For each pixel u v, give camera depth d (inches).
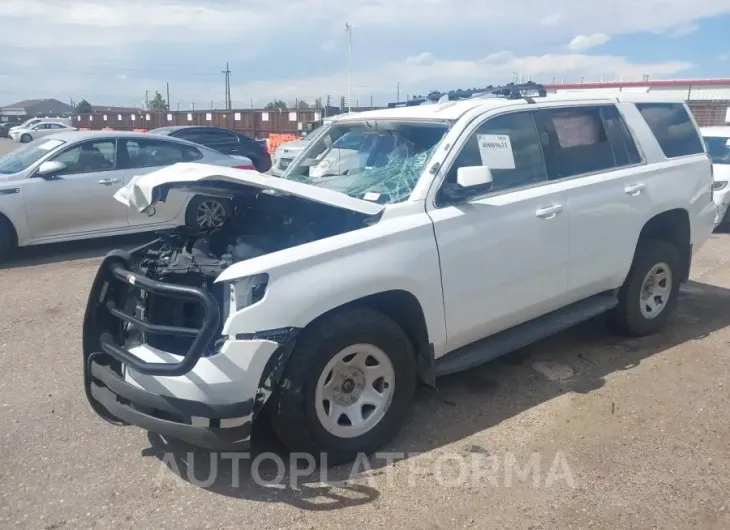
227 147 627.5
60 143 357.4
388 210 153.3
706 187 231.1
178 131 604.1
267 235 161.8
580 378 192.7
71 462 151.0
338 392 146.4
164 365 130.6
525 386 187.8
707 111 1051.3
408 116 184.1
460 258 160.1
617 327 220.7
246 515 131.5
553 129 189.6
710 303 264.1
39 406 178.7
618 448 153.5
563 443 156.2
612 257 199.8
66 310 261.0
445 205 162.1
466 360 167.5
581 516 129.3
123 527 128.1
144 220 371.6
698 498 134.4
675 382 188.7
